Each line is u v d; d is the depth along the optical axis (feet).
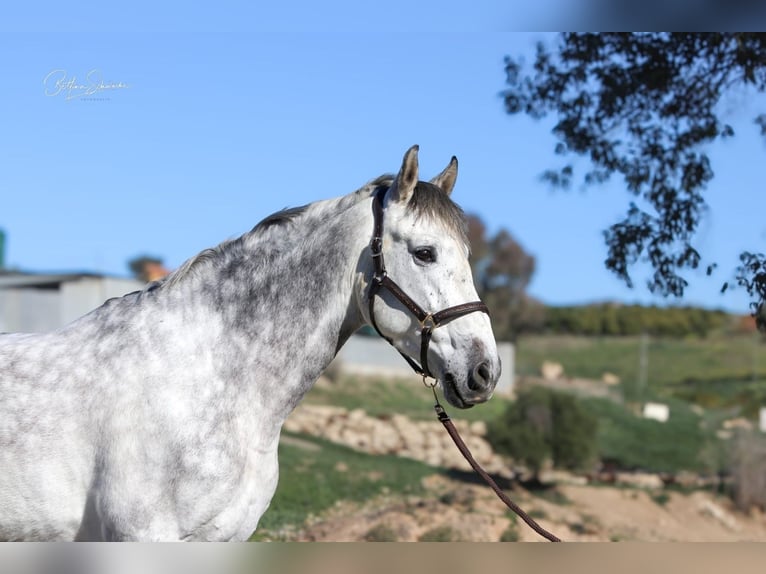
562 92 21.47
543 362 122.83
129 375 10.82
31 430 10.71
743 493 49.60
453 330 11.07
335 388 80.94
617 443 67.15
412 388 87.15
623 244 20.59
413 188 11.41
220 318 11.37
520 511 12.71
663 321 145.69
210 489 10.70
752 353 130.21
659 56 20.31
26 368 11.03
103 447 10.68
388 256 11.39
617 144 21.36
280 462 42.39
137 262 142.00
